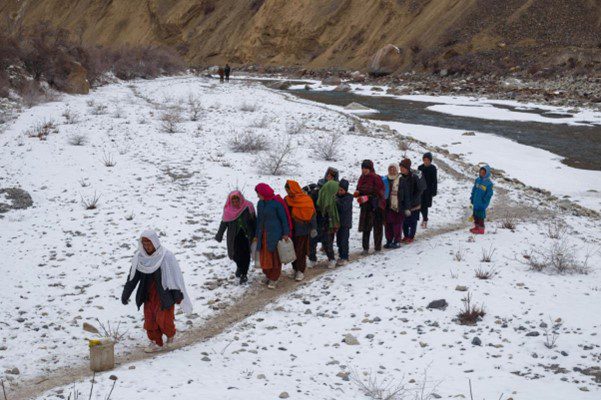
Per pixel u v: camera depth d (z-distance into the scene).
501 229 13.03
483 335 7.44
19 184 15.73
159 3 108.88
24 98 30.41
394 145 23.34
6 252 11.17
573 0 61.72
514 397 5.76
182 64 76.94
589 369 6.38
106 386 5.91
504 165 21.70
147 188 15.79
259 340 7.62
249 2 100.06
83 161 18.38
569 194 17.91
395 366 6.71
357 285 9.72
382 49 68.31
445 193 16.81
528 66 55.06
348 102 44.12
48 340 7.77
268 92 48.59
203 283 10.10
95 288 9.68
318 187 11.07
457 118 34.81
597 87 45.00
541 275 9.78
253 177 17.19
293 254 9.77
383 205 11.59
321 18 86.38
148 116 28.69
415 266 10.51
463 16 67.50
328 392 5.97
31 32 46.72
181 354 7.08
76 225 12.81
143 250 7.20
